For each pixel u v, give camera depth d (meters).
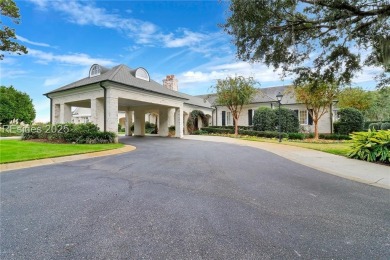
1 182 5.09
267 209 3.57
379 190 4.70
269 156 9.41
